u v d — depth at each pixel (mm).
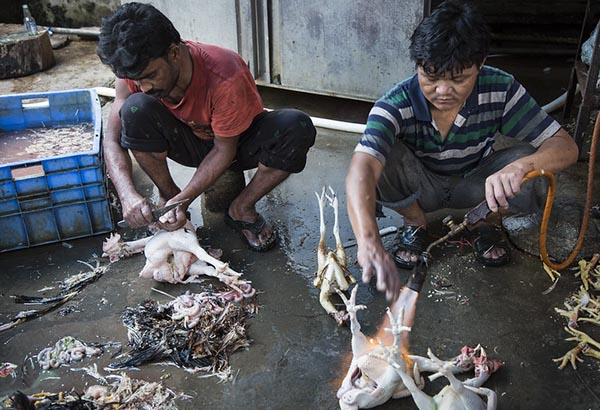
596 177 3219
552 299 2471
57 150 3156
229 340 2303
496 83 2342
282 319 2422
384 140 2254
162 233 2596
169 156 2871
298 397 2094
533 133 2381
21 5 5586
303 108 4188
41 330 2406
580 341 2262
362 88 3842
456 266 2666
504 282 2572
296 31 3820
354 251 2791
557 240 2787
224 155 2572
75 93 3408
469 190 2633
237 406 2068
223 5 3873
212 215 3086
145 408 2066
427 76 2076
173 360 2250
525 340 2289
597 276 2549
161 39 2150
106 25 2123
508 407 2035
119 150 2725
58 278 2682
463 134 2416
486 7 4945
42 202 2795
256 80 4113
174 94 2455
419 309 2449
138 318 2430
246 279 2641
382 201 2668
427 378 2145
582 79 3365
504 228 2887
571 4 4848
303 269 2691
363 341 2053
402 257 2676
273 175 2734
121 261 2781
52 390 2154
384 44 3635
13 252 2852
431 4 3516
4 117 3371
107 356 2281
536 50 4820
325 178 3354
